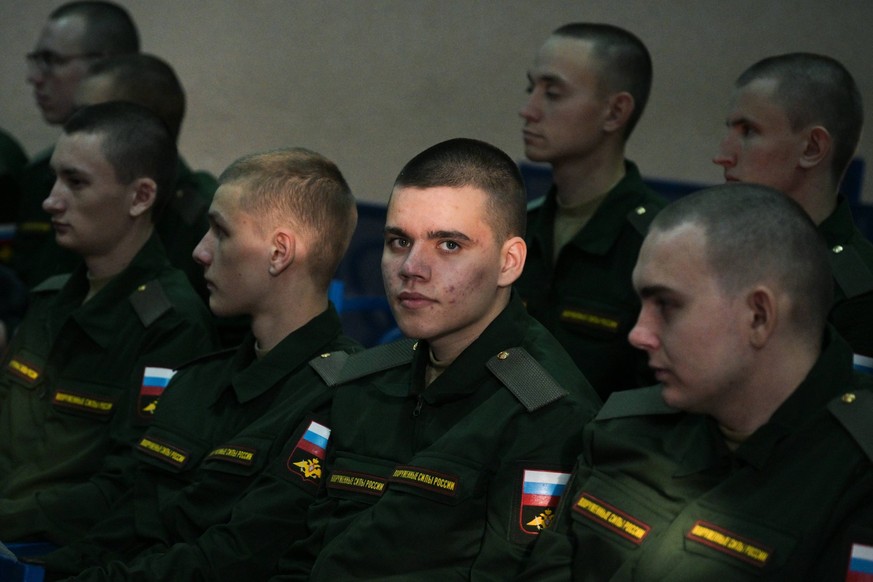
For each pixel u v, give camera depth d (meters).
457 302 2.11
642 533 1.91
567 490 2.03
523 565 2.03
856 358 2.58
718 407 1.87
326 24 5.52
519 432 2.09
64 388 2.91
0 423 3.01
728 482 1.86
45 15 5.61
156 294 2.94
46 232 4.39
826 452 1.82
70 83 4.43
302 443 2.37
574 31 3.22
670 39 5.31
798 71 2.70
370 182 5.57
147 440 2.60
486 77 5.46
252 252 2.53
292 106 5.57
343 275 4.18
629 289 3.03
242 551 2.30
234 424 2.54
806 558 1.77
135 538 2.55
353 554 2.09
